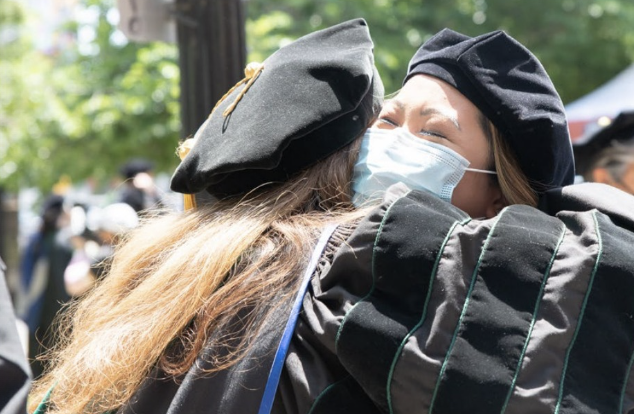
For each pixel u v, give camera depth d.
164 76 9.20
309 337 1.49
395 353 1.39
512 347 1.36
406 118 1.79
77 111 10.08
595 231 1.44
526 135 1.74
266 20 8.78
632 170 3.02
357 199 1.76
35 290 6.15
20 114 11.78
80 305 1.83
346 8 9.23
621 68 11.41
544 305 1.39
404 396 1.39
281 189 1.73
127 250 1.83
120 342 1.59
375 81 1.91
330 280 1.51
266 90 1.75
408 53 9.19
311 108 1.69
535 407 1.33
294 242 1.59
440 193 1.75
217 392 1.50
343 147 1.78
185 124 3.20
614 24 11.14
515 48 1.80
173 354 1.59
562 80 11.14
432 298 1.42
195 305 1.56
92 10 9.99
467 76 1.77
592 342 1.37
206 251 1.61
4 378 1.39
